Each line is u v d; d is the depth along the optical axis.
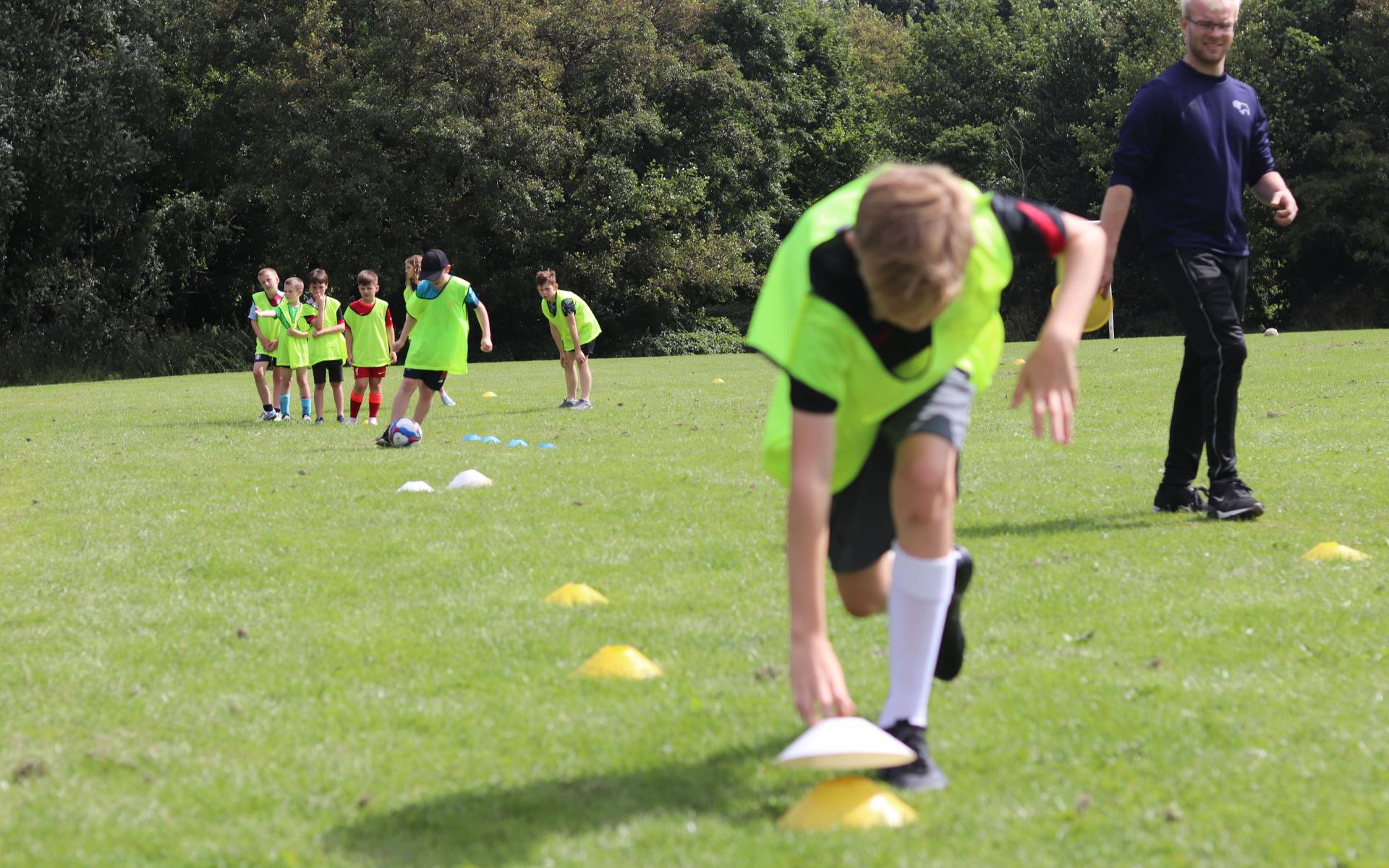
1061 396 2.61
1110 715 3.18
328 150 34.06
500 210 36.00
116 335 34.12
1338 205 40.34
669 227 41.84
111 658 4.07
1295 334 25.48
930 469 2.71
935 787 2.74
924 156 50.25
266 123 35.97
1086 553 5.24
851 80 56.00
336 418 13.42
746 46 47.94
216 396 17.91
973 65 51.94
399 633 4.29
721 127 42.88
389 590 4.98
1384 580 4.60
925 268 2.27
